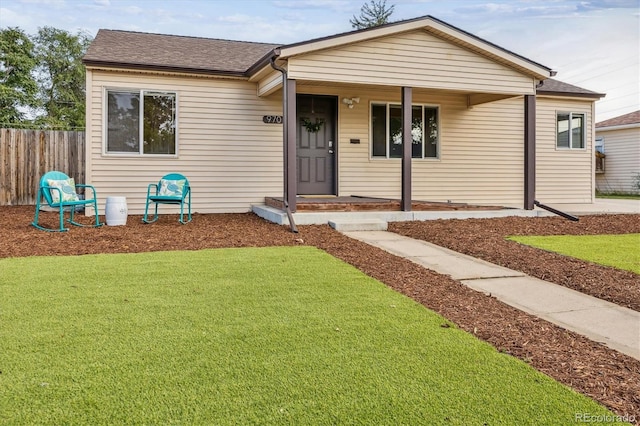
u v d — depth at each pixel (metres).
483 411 1.96
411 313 3.23
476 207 9.13
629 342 2.87
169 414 1.89
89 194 8.58
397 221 8.20
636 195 19.94
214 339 2.68
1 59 17.53
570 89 11.98
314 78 7.59
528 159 9.09
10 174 10.27
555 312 3.47
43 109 21.83
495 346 2.72
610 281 4.30
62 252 5.17
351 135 10.19
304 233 6.70
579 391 2.19
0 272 4.16
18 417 1.85
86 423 1.82
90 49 9.03
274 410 1.93
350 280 4.09
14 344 2.55
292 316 3.12
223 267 4.50
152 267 4.45
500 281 4.35
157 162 8.98
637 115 21.56
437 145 10.90
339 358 2.46
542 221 8.30
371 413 1.93
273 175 9.65
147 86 8.80
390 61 8.02
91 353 2.46
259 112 9.51
